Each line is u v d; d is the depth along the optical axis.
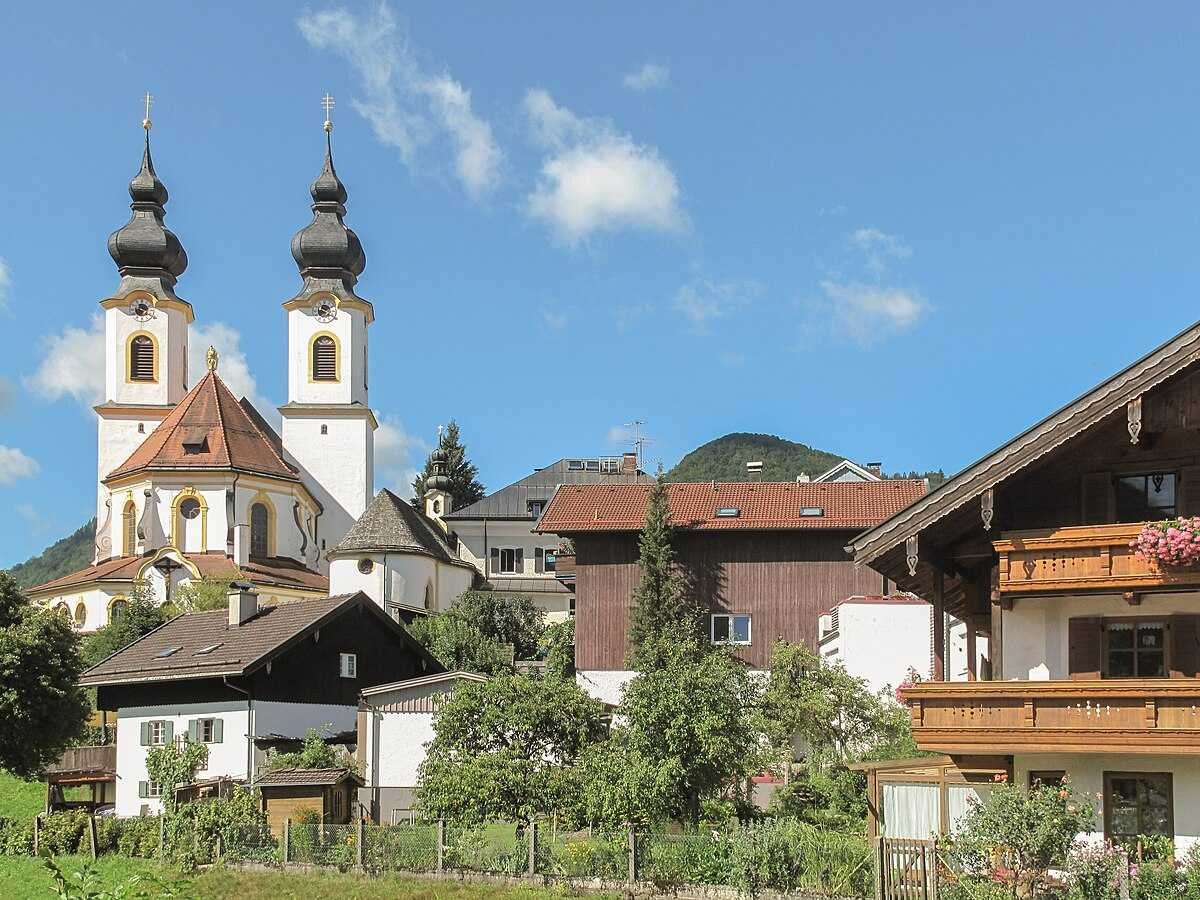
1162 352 25.33
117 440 108.44
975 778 28.83
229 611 59.34
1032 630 27.77
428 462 151.75
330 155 114.62
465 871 34.19
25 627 56.12
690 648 40.53
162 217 113.62
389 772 50.31
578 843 33.84
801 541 65.25
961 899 23.80
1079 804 25.78
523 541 106.19
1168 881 23.20
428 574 95.06
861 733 47.16
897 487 68.12
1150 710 25.09
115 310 109.56
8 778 63.88
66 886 17.67
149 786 55.97
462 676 50.75
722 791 38.31
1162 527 25.58
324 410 110.69
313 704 56.09
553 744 39.78
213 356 105.06
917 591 33.53
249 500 97.38
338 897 33.06
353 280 114.75
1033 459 26.23
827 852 28.83
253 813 41.09
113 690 57.69
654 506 65.00
